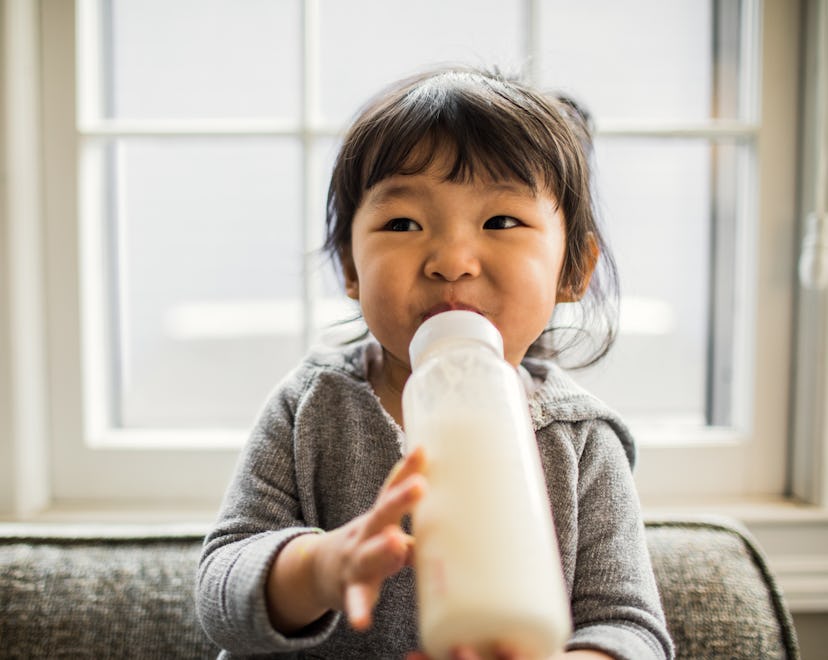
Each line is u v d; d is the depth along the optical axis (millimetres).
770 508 959
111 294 1041
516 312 550
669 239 1043
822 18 920
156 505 983
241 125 988
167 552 715
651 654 503
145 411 1087
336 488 632
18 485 935
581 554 594
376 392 675
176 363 1094
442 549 349
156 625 669
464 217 553
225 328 1097
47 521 931
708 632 667
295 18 1013
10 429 928
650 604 551
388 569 364
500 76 696
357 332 822
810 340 964
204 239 1072
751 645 665
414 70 913
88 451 982
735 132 979
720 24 1017
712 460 1002
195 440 1009
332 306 999
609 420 676
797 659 677
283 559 470
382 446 637
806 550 948
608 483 631
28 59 923
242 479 620
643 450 997
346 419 646
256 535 550
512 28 1017
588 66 1021
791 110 968
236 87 1020
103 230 1021
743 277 1013
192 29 1012
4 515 934
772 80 965
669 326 1059
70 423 979
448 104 579
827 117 923
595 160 796
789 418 1002
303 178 996
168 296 1081
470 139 561
